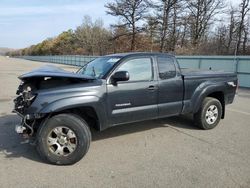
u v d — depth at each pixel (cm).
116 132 597
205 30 4256
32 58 10950
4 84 1459
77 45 8038
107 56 568
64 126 430
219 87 634
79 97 439
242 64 1545
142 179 390
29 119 427
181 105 578
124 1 4275
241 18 3688
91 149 500
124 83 492
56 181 383
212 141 552
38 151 434
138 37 4500
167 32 4144
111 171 414
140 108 514
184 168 425
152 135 583
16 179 388
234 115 796
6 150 493
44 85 457
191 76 591
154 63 539
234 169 423
